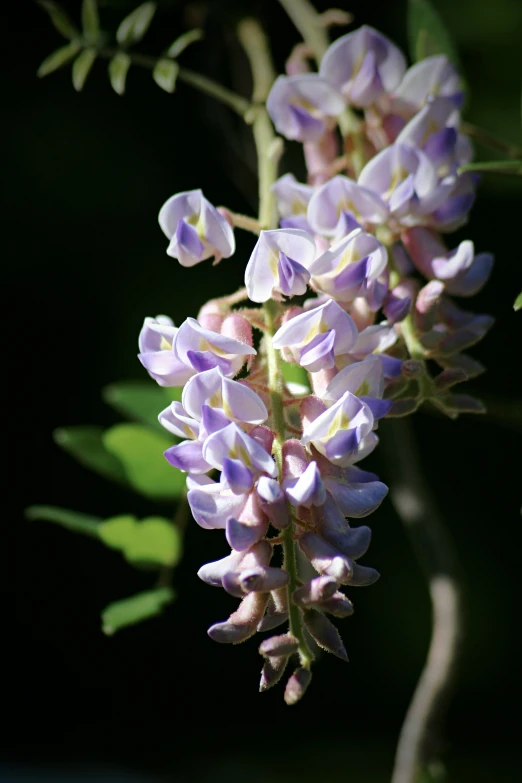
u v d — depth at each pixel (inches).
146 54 37.2
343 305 27.9
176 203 28.0
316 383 27.1
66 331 61.0
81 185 59.1
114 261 59.7
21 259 60.2
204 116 36.8
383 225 29.0
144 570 31.6
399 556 64.2
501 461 63.8
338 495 26.7
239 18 34.2
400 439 34.2
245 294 27.9
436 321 29.1
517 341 58.1
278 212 29.5
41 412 62.0
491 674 64.4
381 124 30.3
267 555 26.3
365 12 41.8
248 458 26.4
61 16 32.4
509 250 55.4
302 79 30.0
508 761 63.1
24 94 58.2
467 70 39.6
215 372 26.6
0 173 59.2
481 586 63.8
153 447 31.7
